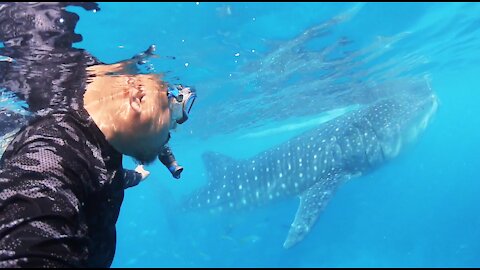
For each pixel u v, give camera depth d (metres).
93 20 4.80
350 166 11.88
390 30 9.91
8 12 4.06
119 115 2.29
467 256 24.23
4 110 4.07
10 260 1.45
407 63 15.30
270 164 12.74
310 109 20.88
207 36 6.66
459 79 25.30
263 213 13.15
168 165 2.90
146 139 2.40
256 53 8.77
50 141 1.97
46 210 1.63
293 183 12.25
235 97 14.23
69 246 1.65
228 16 6.17
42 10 4.18
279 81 13.06
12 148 2.15
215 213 13.80
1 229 1.56
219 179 13.67
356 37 9.62
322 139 12.21
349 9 7.34
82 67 4.98
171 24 5.69
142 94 2.41
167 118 2.54
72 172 1.91
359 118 12.24
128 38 5.46
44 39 4.53
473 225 27.48
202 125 19.95
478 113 53.28
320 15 7.29
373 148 11.95
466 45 15.29
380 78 16.36
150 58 6.19
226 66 9.31
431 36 12.12
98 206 2.13
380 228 35.75
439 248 26.23
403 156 13.66
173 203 16.44
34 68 4.71
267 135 30.12
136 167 3.46
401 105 12.79
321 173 11.86
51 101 3.61
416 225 33.94
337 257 28.05
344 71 13.74
